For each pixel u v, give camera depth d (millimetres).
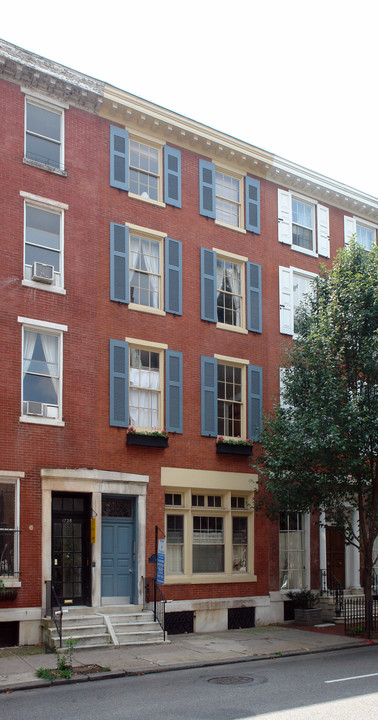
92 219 19609
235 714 10211
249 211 23531
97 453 18578
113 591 18469
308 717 9938
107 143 20406
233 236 22953
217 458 21188
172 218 21453
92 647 15930
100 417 18828
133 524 19172
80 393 18531
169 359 20516
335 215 26391
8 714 10492
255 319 22969
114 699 11461
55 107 19484
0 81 18406
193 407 20906
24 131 18688
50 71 19031
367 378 19016
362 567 23656
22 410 17469
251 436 22078
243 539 21734
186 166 22172
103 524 18672
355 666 14336
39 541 17109
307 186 25328
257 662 15188
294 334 23969
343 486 19562
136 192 21109
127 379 19500
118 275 19859
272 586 21812
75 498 18391
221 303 22484
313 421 18078
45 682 12766
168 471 19938
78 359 18641
